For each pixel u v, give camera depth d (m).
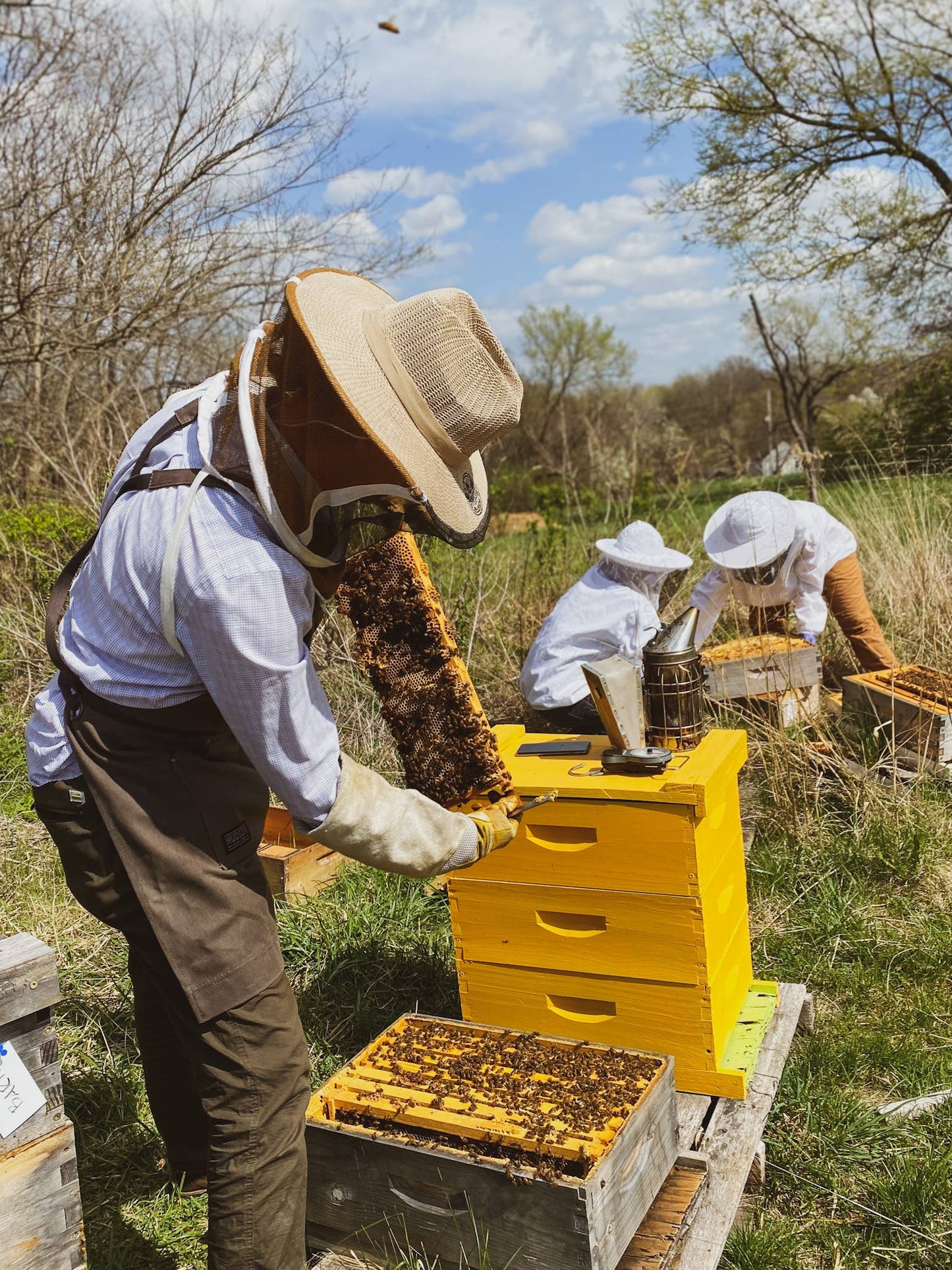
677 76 17.08
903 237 17.34
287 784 1.70
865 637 5.31
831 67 16.86
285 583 1.64
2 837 4.08
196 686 1.71
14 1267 1.67
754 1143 2.29
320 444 1.56
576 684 4.52
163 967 1.78
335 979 3.24
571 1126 1.99
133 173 9.04
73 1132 1.73
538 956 2.60
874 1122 2.56
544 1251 1.87
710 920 2.44
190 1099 2.24
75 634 1.77
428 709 2.35
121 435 7.11
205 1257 2.20
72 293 8.85
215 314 9.87
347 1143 2.05
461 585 6.16
